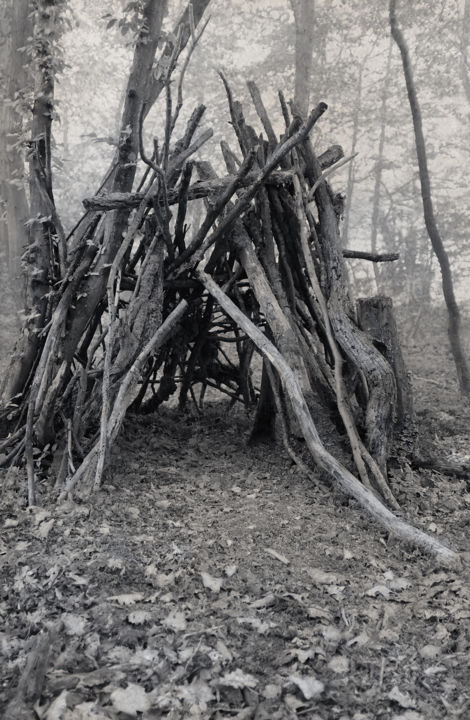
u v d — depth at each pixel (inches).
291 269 228.4
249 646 121.0
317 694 110.5
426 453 220.1
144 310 205.8
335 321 207.9
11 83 410.6
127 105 210.5
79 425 199.9
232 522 169.3
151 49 210.7
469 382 363.9
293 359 201.5
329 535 164.9
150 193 205.9
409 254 577.6
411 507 185.9
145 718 103.7
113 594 134.5
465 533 175.3
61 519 163.6
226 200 209.2
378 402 195.9
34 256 210.1
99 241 211.6
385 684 114.0
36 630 123.8
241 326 196.9
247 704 108.2
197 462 214.7
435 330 531.8
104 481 186.2
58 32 214.7
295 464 207.9
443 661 120.3
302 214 212.8
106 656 116.9
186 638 121.9
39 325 210.2
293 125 224.8
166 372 253.0
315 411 199.9
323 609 133.2
